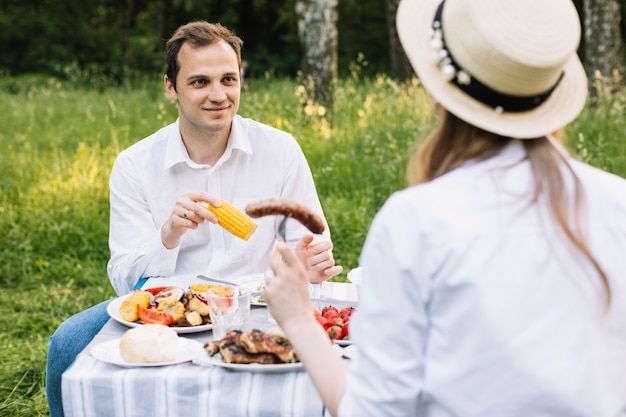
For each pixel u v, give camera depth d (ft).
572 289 4.94
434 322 4.98
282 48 100.07
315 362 5.67
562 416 4.91
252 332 6.97
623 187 5.31
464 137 5.27
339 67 84.69
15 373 14.74
